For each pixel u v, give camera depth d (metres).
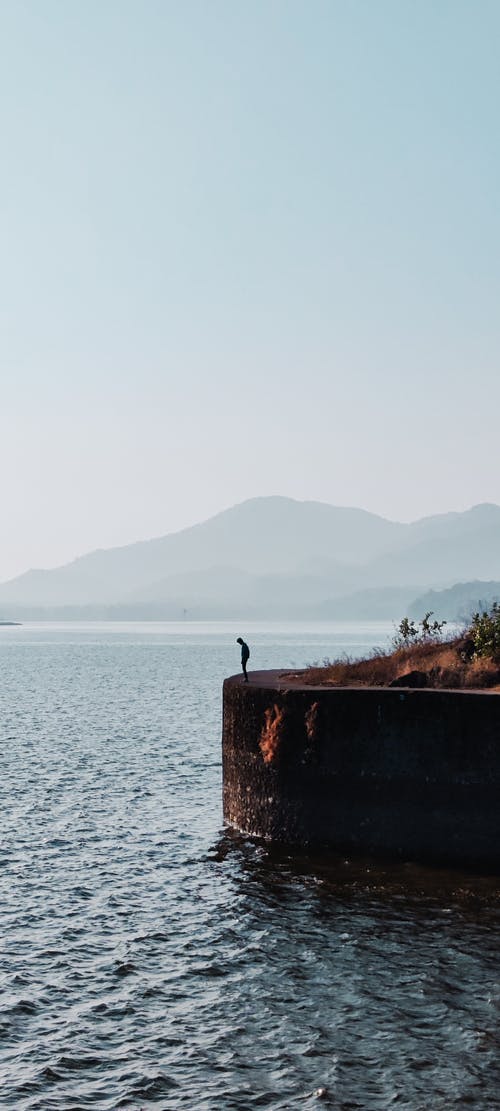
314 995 17.94
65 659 169.00
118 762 44.66
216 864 26.23
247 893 23.64
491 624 31.42
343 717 25.73
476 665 28.88
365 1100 14.49
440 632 36.97
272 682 31.00
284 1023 16.92
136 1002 17.97
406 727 24.83
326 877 24.25
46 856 27.72
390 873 24.19
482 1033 16.27
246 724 28.73
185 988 18.52
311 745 26.30
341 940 20.44
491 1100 14.41
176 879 25.20
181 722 62.38
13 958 20.12
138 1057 16.00
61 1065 15.78
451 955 19.42
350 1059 15.63
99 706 74.69
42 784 38.88
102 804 34.88
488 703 23.86
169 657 174.88
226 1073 15.38
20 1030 16.98
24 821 32.12
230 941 20.75
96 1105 14.64
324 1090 14.77
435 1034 16.31
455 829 24.22
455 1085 14.80
